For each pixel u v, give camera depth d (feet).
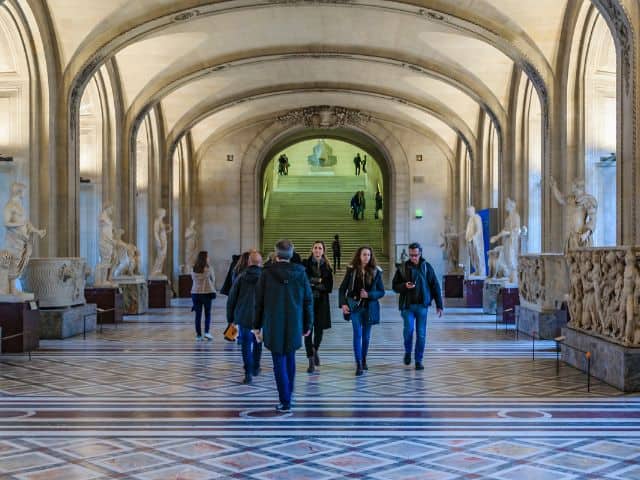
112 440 21.21
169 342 45.60
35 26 52.75
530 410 25.23
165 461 19.04
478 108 85.76
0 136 53.57
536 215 70.28
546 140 58.13
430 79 82.58
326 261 34.91
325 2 56.18
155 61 69.72
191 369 34.65
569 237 44.80
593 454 19.67
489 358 38.45
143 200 86.28
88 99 70.18
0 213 53.42
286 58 72.69
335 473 18.02
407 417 24.12
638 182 37.88
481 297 76.33
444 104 86.53
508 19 56.03
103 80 69.15
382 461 19.03
